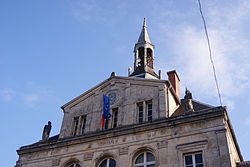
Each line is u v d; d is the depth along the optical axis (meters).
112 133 23.75
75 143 24.66
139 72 32.28
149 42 34.81
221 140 20.52
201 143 20.89
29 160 25.44
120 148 22.98
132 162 22.23
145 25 37.19
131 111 24.89
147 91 25.47
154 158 21.91
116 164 22.45
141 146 22.44
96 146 23.86
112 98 26.41
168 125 22.47
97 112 26.20
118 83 27.05
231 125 22.27
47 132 27.05
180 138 21.72
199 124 21.73
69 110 27.55
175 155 21.16
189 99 23.81
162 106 24.06
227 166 19.45
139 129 23.11
